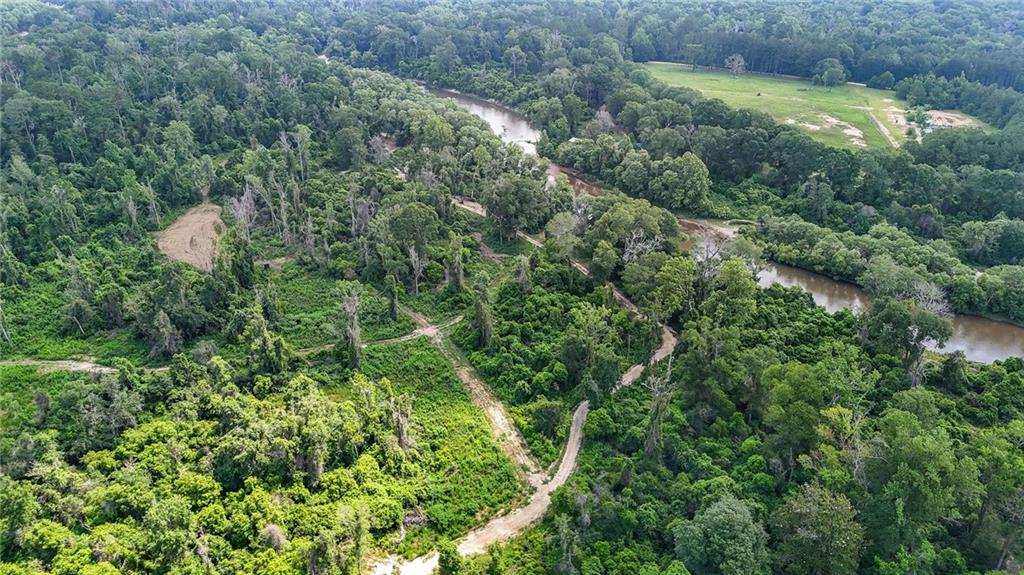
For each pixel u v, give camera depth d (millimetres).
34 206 154625
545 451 101875
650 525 86062
